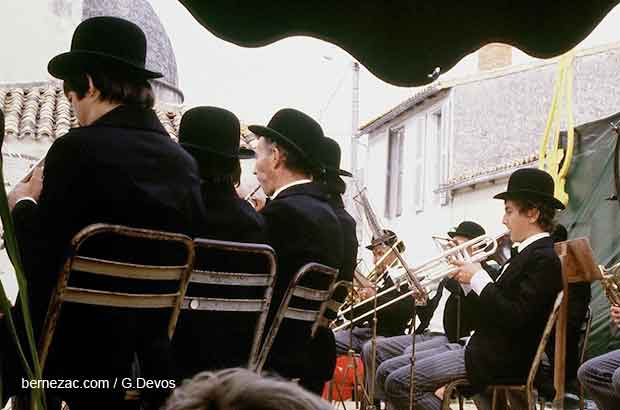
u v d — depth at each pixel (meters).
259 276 3.36
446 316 6.88
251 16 3.45
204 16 3.42
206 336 3.28
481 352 4.76
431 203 22.39
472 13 3.50
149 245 2.78
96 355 2.71
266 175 4.09
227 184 3.52
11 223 1.66
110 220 2.75
